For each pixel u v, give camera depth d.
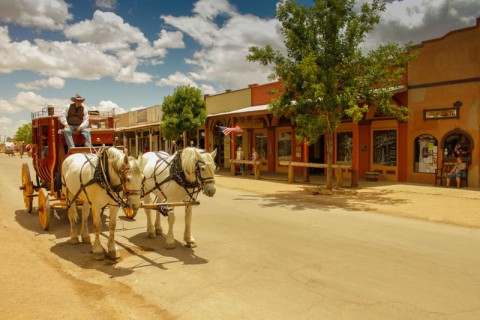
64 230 8.79
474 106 15.12
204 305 4.79
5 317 4.42
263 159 25.70
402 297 4.99
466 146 15.55
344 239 7.97
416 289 5.25
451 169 15.82
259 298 4.98
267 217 10.37
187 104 25.11
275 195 14.53
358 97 14.34
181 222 9.84
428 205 11.69
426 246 7.42
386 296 5.02
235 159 22.78
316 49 14.09
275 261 6.52
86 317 4.45
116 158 6.31
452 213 10.42
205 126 26.55
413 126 17.09
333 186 16.36
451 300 4.89
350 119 20.00
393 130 18.05
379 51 13.89
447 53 15.82
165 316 4.49
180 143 22.02
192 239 7.42
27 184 10.51
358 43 14.06
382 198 13.17
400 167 17.73
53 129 9.17
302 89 13.90
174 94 25.30
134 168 6.08
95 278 5.76
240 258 6.70
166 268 6.19
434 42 16.19
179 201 7.21
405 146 17.48
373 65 14.09
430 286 5.36
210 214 10.84
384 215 10.54
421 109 16.77
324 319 4.38
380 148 18.66
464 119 15.41
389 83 14.16
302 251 7.10
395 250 7.14
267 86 23.88
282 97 14.43
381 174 18.64
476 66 15.01
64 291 5.23
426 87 16.53
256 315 4.50
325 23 13.90
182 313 4.57
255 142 26.42
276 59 14.32
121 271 6.06
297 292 5.17
